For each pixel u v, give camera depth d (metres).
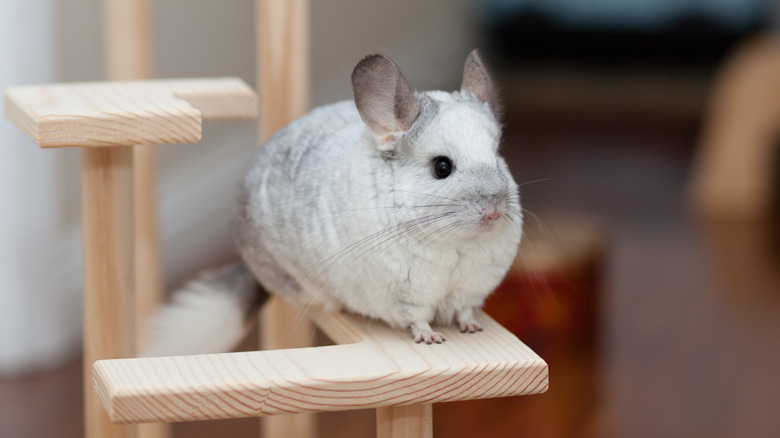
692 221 3.78
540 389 1.12
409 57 5.31
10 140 2.49
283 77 1.64
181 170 3.34
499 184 1.17
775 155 3.95
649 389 2.47
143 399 1.03
